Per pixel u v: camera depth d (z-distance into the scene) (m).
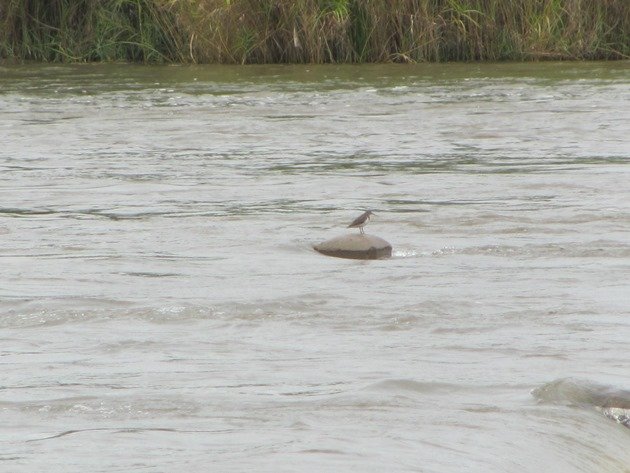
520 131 29.95
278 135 29.91
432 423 8.13
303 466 6.89
